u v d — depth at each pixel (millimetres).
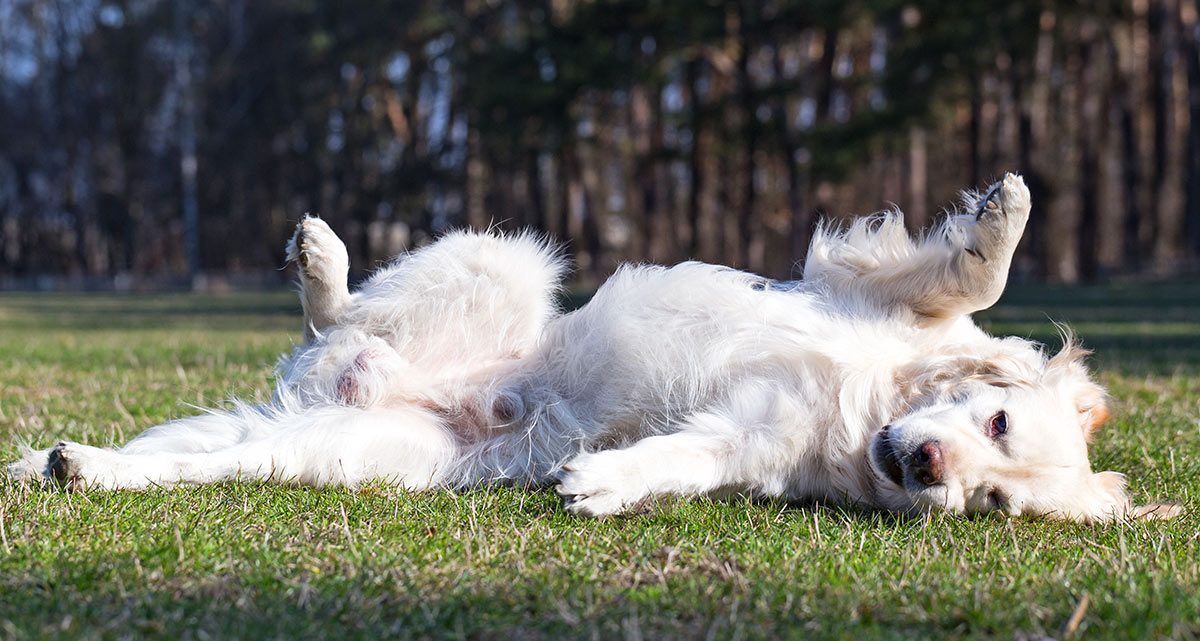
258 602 2398
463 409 4109
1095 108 35812
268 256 55875
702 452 3582
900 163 41531
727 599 2512
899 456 3529
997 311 17469
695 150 30922
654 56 28688
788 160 28812
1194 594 2609
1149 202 44688
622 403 3934
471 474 3990
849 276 4047
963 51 26000
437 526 3156
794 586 2619
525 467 4023
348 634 2242
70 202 54312
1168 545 3146
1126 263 38750
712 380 3805
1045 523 3533
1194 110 39281
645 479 3449
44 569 2545
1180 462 4637
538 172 40438
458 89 42094
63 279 49906
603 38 28531
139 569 2559
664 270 4109
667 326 3912
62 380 7172
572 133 30984
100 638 2137
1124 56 37062
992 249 3871
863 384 3740
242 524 3090
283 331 13719
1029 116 34375
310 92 46969
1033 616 2418
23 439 4574
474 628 2293
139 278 49062
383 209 45562
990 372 3775
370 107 46812
